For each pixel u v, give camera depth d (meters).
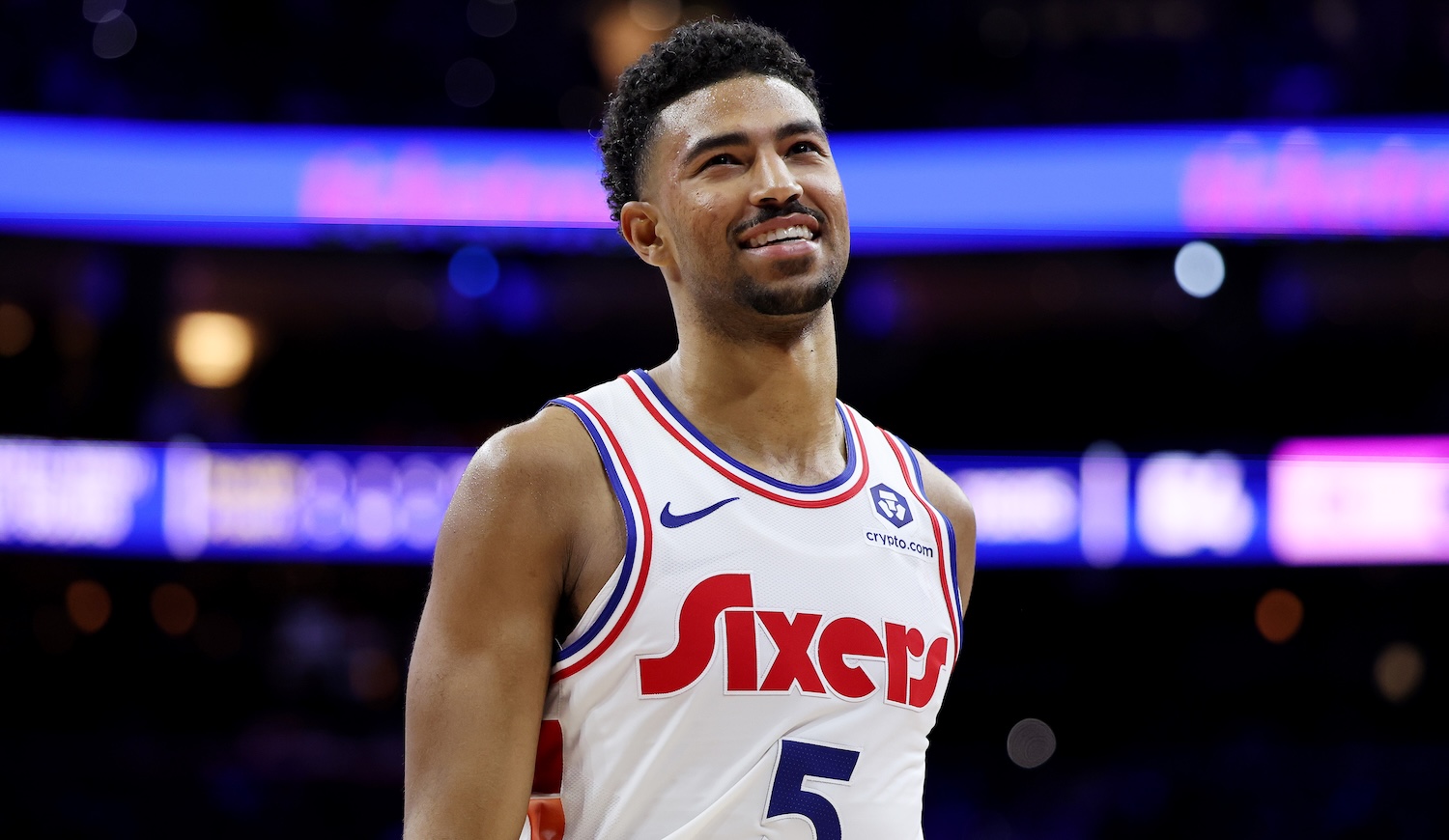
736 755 6.40
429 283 49.56
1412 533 38.47
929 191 38.97
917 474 7.70
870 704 6.71
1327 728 43.84
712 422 7.11
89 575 44.75
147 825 31.58
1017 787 35.41
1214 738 43.94
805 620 6.65
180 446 37.81
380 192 39.16
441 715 6.29
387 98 48.19
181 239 43.38
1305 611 48.50
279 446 38.34
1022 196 38.66
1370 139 37.44
